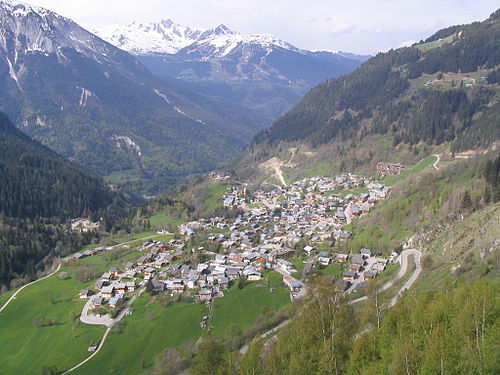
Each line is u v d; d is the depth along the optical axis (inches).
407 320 3922.2
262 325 5861.2
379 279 6884.8
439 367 3122.5
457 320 3531.0
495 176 7367.1
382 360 3548.2
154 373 5315.0
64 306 7721.5
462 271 5393.7
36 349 6486.2
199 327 6466.5
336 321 4286.4
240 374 4252.0
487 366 3056.1
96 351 6210.6
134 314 7150.6
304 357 3959.2
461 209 7362.2
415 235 7849.4
